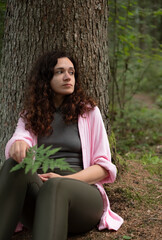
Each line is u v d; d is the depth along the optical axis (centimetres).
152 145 468
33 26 251
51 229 159
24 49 258
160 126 573
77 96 220
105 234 207
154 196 260
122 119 537
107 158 209
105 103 280
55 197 168
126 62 518
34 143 209
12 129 272
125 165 308
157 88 935
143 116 632
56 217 163
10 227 174
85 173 197
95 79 267
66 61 214
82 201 183
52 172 208
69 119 212
